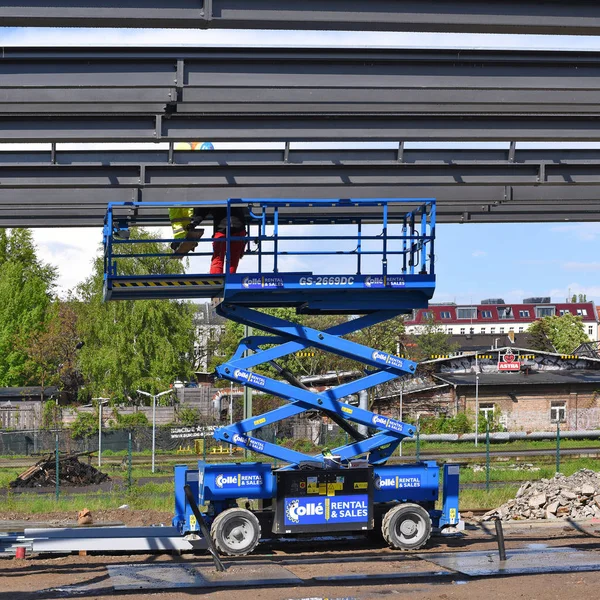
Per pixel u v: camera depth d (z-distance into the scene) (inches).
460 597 413.4
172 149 521.7
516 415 2208.4
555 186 595.8
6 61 420.2
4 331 2546.8
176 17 370.6
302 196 550.0
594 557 533.6
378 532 610.5
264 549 588.4
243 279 527.8
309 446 1673.2
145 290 527.8
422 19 387.9
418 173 545.6
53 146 515.5
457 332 5836.6
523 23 391.9
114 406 2177.7
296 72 437.7
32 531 600.4
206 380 2984.7
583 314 5969.5
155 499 910.4
